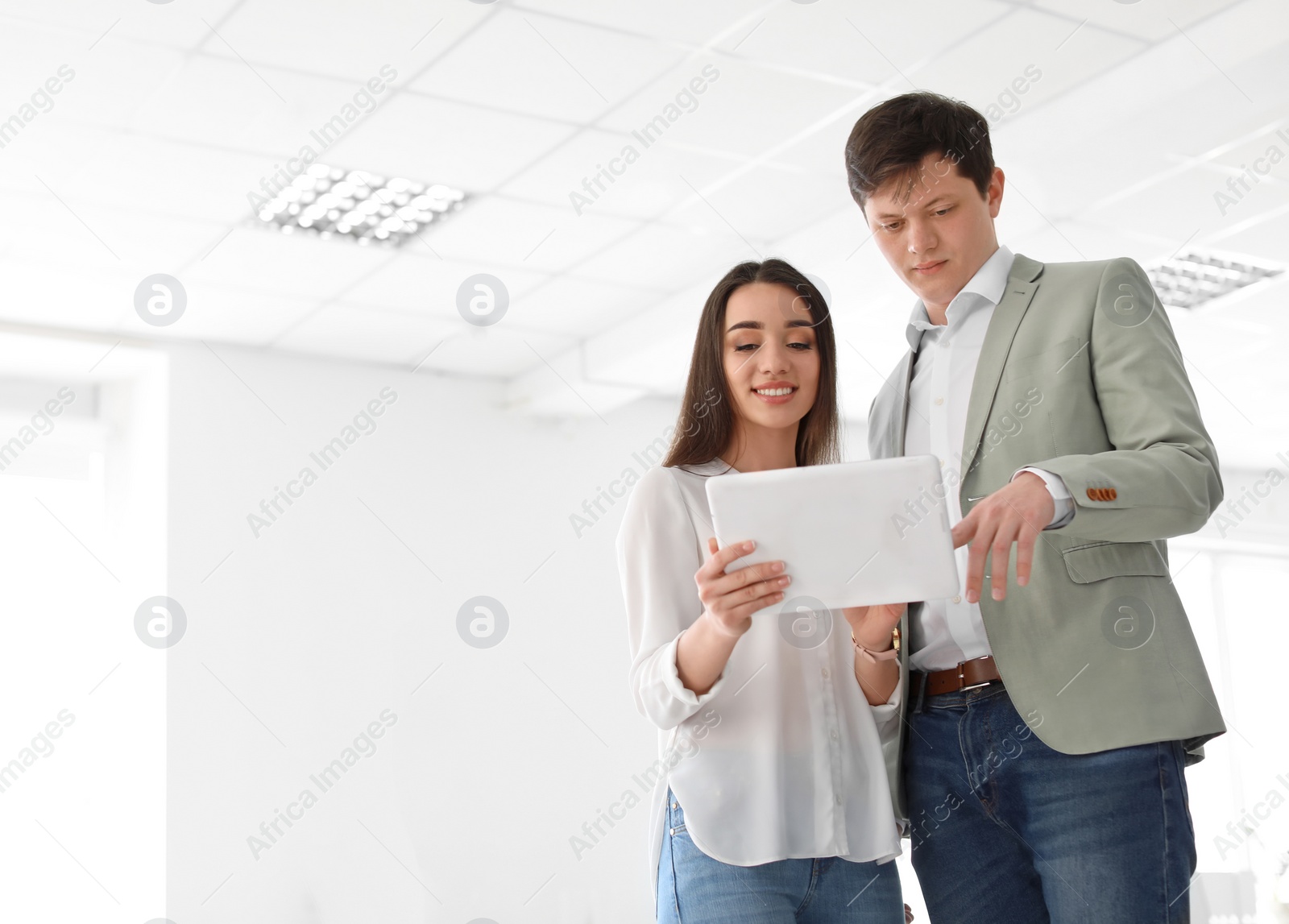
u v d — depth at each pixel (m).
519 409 5.83
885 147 1.67
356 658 5.43
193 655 5.07
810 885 1.48
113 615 5.18
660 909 1.53
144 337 5.13
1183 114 3.67
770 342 1.61
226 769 5.06
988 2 3.31
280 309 5.07
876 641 1.55
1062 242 4.71
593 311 5.34
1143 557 1.48
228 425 5.27
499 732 5.57
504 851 5.45
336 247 4.54
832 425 1.70
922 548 1.27
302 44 3.28
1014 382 1.55
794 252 4.75
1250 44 3.35
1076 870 1.46
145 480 5.22
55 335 4.95
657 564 1.55
